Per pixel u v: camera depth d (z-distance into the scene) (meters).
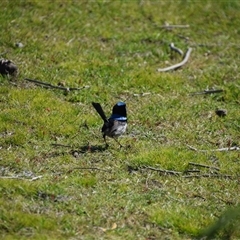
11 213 10.82
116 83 17.05
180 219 11.34
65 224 10.87
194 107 16.28
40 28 19.67
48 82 16.62
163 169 13.14
